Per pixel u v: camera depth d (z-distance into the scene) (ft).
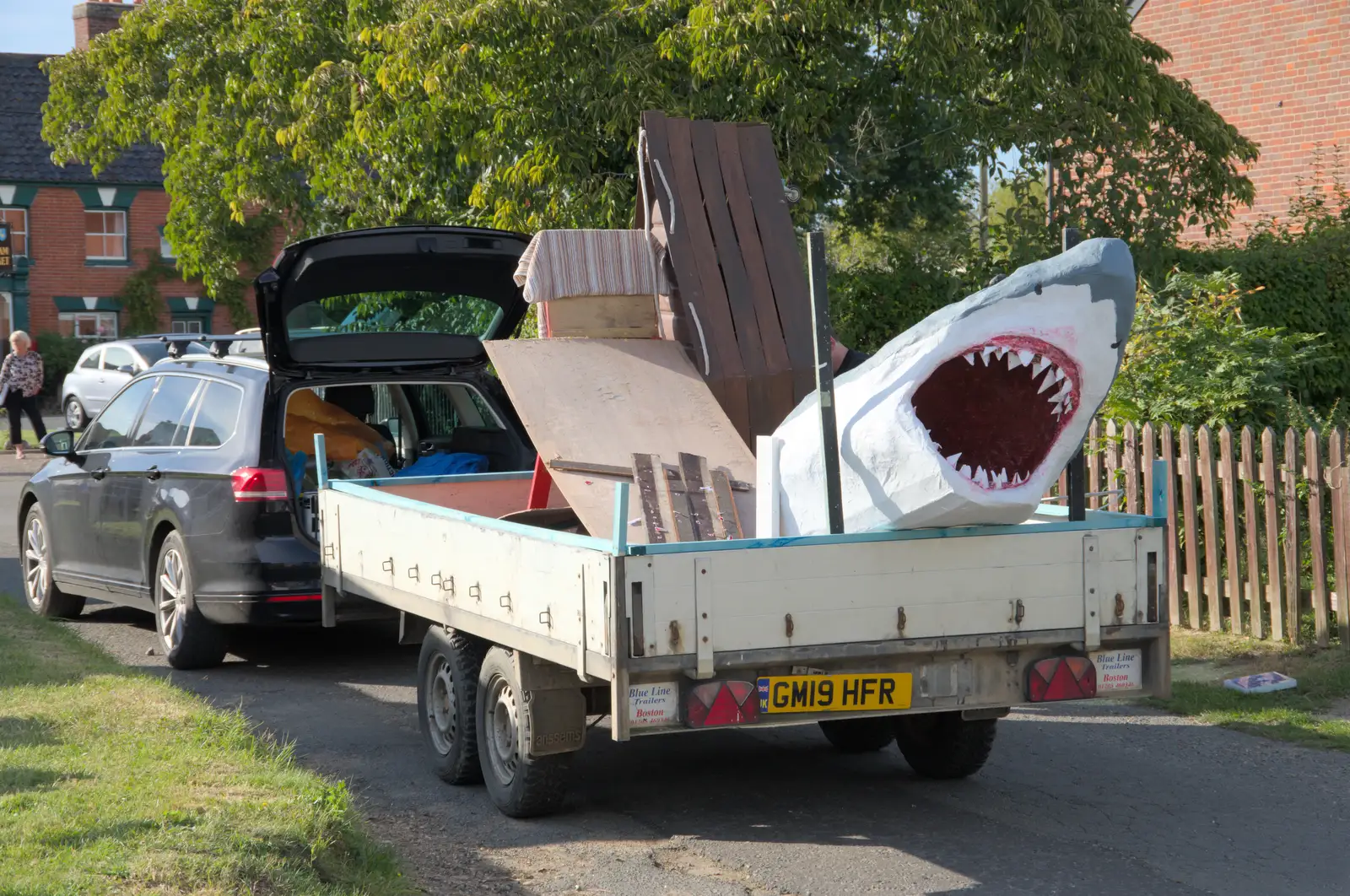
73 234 152.35
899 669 21.84
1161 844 22.84
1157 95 60.75
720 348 34.86
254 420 35.06
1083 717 31.22
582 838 23.20
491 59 55.31
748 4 52.21
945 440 21.71
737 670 20.90
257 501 34.27
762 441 22.67
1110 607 22.72
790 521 22.38
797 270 37.35
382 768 27.43
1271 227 69.72
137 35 95.35
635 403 30.94
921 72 55.42
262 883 18.34
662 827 23.84
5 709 27.17
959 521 21.18
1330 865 21.85
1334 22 82.69
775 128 56.29
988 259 57.06
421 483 33.55
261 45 84.58
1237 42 87.56
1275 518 35.58
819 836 23.29
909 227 84.12
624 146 58.13
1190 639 36.63
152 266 154.92
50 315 151.74
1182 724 30.45
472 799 25.41
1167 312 43.93
